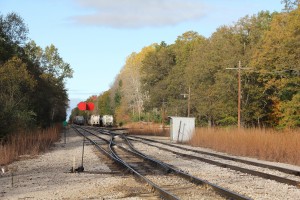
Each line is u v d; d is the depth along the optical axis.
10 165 23.95
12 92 44.44
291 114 53.62
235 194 12.12
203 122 86.31
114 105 154.50
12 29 59.91
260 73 60.56
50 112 77.31
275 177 17.05
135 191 14.01
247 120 68.94
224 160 26.80
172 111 101.00
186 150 35.50
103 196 13.33
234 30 73.62
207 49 81.69
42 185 16.31
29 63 62.97
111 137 51.75
